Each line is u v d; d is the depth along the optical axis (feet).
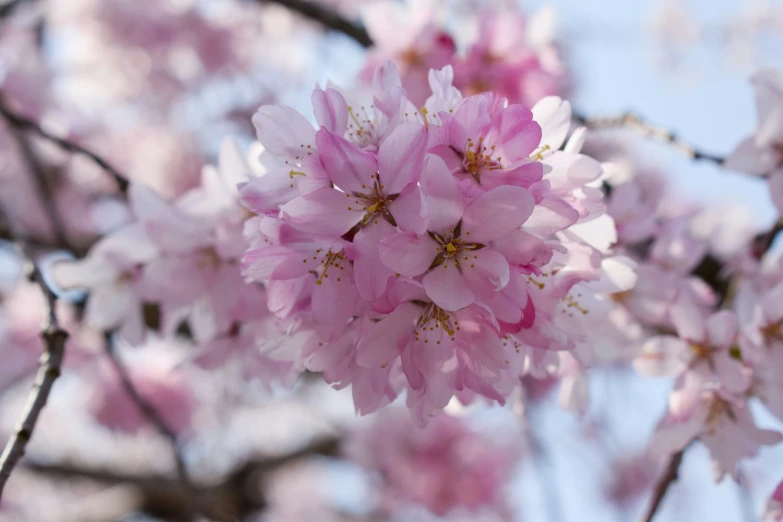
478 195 1.43
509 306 1.43
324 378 1.48
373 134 1.49
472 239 1.43
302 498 4.72
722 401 1.63
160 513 3.61
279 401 3.76
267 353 1.51
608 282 1.55
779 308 1.63
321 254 1.46
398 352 1.45
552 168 1.46
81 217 3.21
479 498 3.24
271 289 1.47
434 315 1.47
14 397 3.64
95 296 1.83
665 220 1.81
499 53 1.86
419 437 3.28
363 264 1.43
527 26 1.89
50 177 3.11
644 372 1.64
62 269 1.82
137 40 3.78
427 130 1.45
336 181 1.44
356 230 1.45
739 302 1.63
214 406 3.40
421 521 3.56
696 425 1.62
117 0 3.73
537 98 1.84
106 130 3.70
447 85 1.49
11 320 2.99
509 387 1.52
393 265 1.42
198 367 1.74
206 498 1.91
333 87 1.51
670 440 1.62
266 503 3.83
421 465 3.29
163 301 1.75
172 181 3.66
